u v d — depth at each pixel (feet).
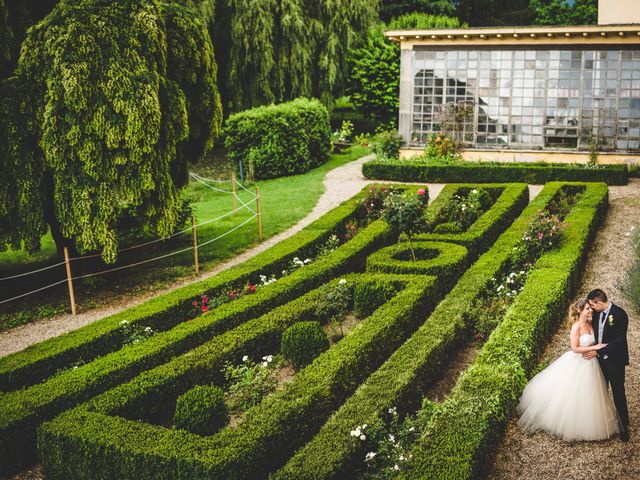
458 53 70.18
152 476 20.15
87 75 36.86
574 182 55.57
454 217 49.98
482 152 70.49
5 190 37.40
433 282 34.63
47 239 54.95
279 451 21.25
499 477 20.16
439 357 27.22
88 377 25.95
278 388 26.89
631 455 20.84
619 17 76.07
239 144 75.82
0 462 22.68
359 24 95.81
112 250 38.68
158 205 40.78
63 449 21.62
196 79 44.50
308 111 79.46
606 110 66.64
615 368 21.34
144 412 24.61
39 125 37.58
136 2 39.11
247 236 52.19
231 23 87.97
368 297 34.37
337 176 73.46
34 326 36.47
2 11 37.83
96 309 38.86
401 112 72.95
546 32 65.41
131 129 37.42
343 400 24.88
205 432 22.43
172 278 43.88
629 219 48.29
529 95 68.80
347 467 19.86
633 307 31.83
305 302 32.96
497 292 34.01
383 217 40.81
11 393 24.94
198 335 30.37
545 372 22.76
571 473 20.16
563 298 31.94
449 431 20.12
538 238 38.34
